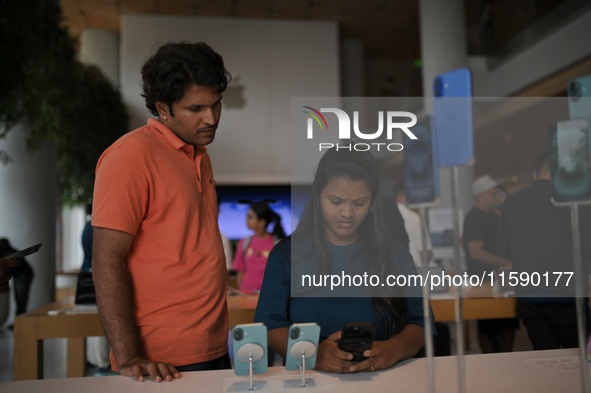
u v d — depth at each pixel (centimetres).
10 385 100
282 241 116
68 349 301
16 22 430
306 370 107
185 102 118
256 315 113
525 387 93
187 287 122
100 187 116
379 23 967
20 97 469
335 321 107
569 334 153
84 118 770
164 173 121
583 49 559
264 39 927
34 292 572
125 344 112
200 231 127
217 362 128
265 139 908
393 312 105
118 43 999
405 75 1171
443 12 702
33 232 575
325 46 943
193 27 912
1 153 505
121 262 116
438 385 95
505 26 714
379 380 99
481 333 294
